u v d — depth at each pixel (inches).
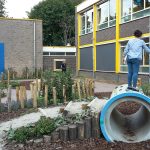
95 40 1282.0
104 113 295.0
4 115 454.3
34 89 510.3
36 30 1493.6
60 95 559.2
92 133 305.3
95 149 274.8
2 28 1443.2
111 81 1144.2
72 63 1678.2
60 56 1658.5
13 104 497.0
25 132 310.0
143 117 329.7
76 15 1488.7
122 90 323.9
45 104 522.6
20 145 295.9
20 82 1021.8
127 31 1020.5
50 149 280.7
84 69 1413.6
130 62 389.1
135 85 384.8
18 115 447.8
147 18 903.7
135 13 971.9
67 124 316.2
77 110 360.5
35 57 1493.6
